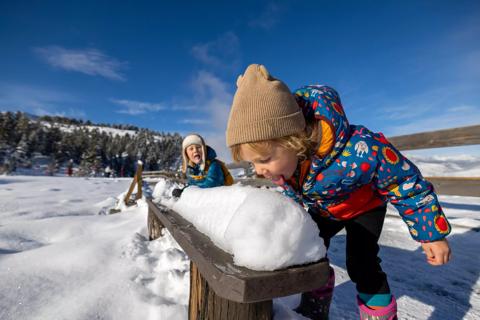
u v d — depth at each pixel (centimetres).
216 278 61
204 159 304
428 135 268
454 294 149
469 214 343
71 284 137
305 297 123
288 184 119
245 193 83
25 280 139
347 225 122
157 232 218
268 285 58
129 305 117
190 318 101
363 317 108
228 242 70
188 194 145
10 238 241
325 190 110
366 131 108
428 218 99
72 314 109
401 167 100
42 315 109
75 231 274
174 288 134
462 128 244
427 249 100
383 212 121
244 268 62
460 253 209
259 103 91
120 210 446
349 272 115
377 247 116
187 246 88
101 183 1169
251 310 81
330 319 126
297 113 95
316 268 64
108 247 193
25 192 721
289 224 64
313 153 103
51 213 412
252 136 91
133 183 488
